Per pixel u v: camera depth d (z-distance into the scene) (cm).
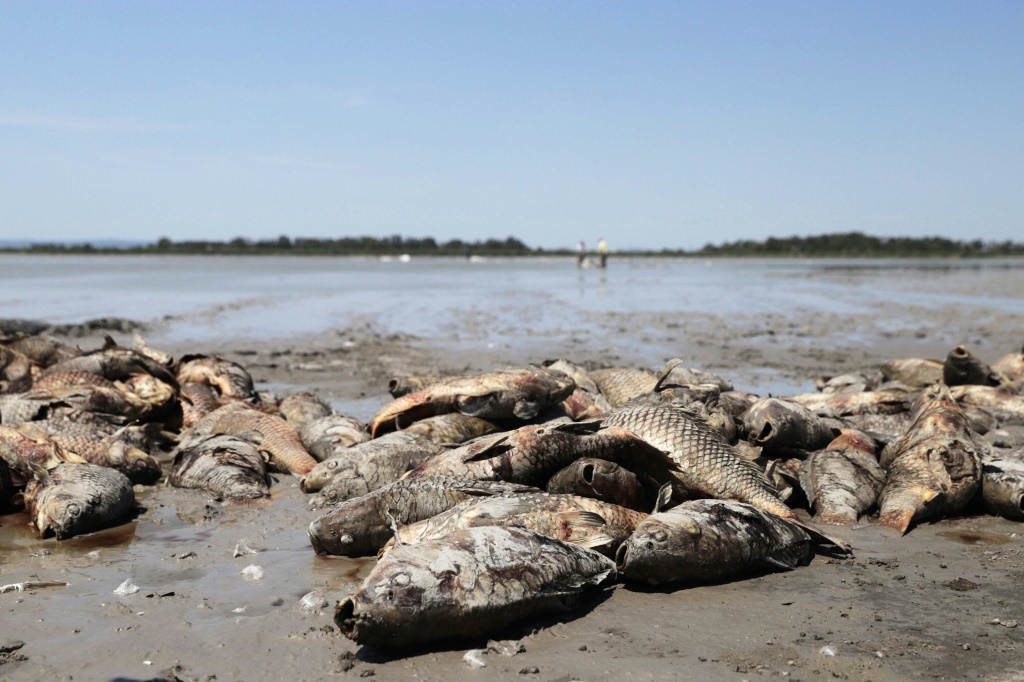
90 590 184
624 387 302
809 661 156
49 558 202
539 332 678
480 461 214
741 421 264
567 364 307
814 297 1158
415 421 266
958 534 216
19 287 1259
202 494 248
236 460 256
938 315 852
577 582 173
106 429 282
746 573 190
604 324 754
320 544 201
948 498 225
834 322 784
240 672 155
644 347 577
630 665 155
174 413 316
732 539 186
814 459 244
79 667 156
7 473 235
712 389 276
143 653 160
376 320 775
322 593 181
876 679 151
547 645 162
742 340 628
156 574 192
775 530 193
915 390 331
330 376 445
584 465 202
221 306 919
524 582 166
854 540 212
